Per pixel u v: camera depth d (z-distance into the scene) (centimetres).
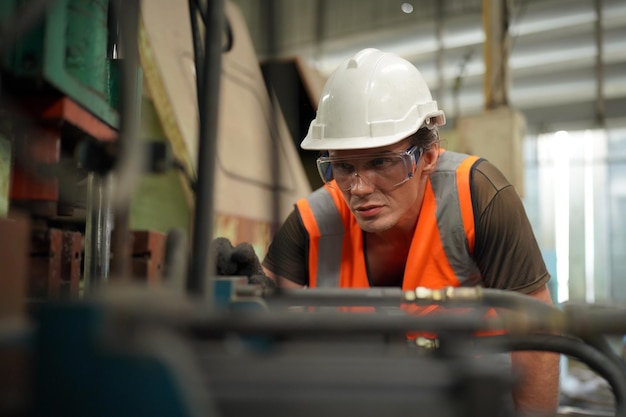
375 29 505
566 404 211
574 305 60
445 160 125
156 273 79
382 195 112
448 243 117
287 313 45
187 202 209
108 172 59
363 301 73
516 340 65
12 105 62
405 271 120
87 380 39
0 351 44
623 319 48
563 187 488
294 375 42
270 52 80
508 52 322
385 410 40
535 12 453
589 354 62
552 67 464
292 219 134
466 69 481
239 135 253
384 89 116
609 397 212
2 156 69
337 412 40
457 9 479
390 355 47
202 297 49
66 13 64
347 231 129
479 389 38
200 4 74
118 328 40
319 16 520
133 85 54
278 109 286
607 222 476
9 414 40
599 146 476
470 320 45
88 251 79
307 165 296
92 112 70
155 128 223
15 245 57
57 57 61
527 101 486
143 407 38
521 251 113
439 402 40
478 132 310
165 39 228
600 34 441
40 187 68
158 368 39
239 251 85
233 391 41
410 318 45
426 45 491
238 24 291
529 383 104
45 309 40
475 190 116
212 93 51
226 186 230
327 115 119
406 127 113
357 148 110
